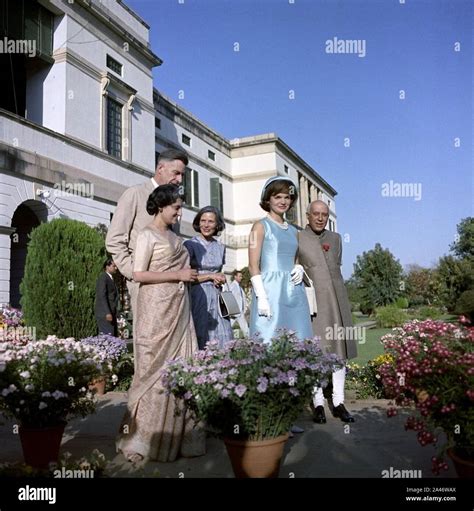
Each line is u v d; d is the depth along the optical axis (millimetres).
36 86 14758
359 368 6230
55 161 13555
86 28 15609
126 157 17297
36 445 2881
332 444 3395
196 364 2564
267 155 29578
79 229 7637
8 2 13391
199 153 26172
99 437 3729
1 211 11680
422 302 37469
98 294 6934
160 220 3279
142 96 18688
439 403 2354
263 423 2428
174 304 3195
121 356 6387
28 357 2990
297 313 3742
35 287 7203
